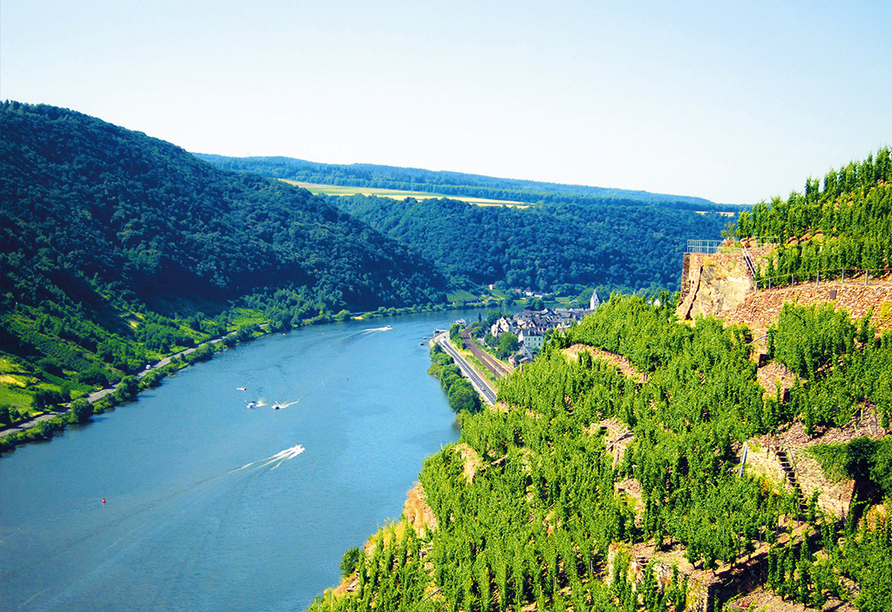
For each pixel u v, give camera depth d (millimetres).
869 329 59969
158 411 199000
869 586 45125
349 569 81750
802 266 73750
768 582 49156
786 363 62781
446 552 66438
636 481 63656
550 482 66312
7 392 193500
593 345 87625
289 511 135875
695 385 66875
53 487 146125
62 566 117000
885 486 49094
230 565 116688
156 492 144250
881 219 71875
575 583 55219
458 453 83812
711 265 82125
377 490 145000
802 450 54000
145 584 111750
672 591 50406
